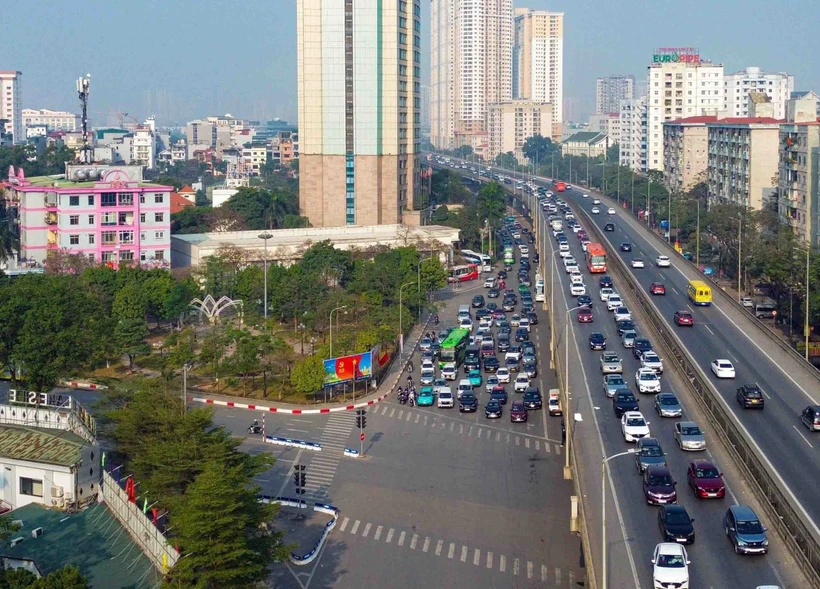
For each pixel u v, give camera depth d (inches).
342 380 5354.3
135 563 2982.3
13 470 3440.0
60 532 3164.4
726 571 2854.3
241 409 5255.9
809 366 5039.4
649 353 5319.9
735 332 6033.5
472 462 4328.3
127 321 6023.6
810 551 2790.4
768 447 3880.4
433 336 6732.3
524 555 3353.8
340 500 3900.1
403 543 3474.4
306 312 6727.4
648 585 2790.4
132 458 3646.7
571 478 4045.3
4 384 5310.0
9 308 4648.1
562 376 4889.3
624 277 7731.3
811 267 6663.4
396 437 4719.5
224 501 2751.0
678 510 3139.8
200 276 7637.8
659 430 4224.9
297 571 3260.3
